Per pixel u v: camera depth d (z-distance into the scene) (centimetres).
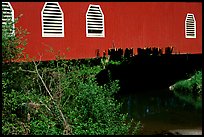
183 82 2002
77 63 1332
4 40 929
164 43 1594
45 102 998
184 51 1686
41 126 935
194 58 2214
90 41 1340
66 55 1277
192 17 1728
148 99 1805
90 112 952
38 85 1102
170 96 1866
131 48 1460
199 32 1762
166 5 1598
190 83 1948
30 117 1002
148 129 1268
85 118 950
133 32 1471
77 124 939
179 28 1661
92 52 1345
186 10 1692
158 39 1568
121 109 1585
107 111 951
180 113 1508
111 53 1399
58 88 1002
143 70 2208
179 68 2264
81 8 1314
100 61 1596
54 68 1099
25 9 1186
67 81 1042
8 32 961
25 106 996
